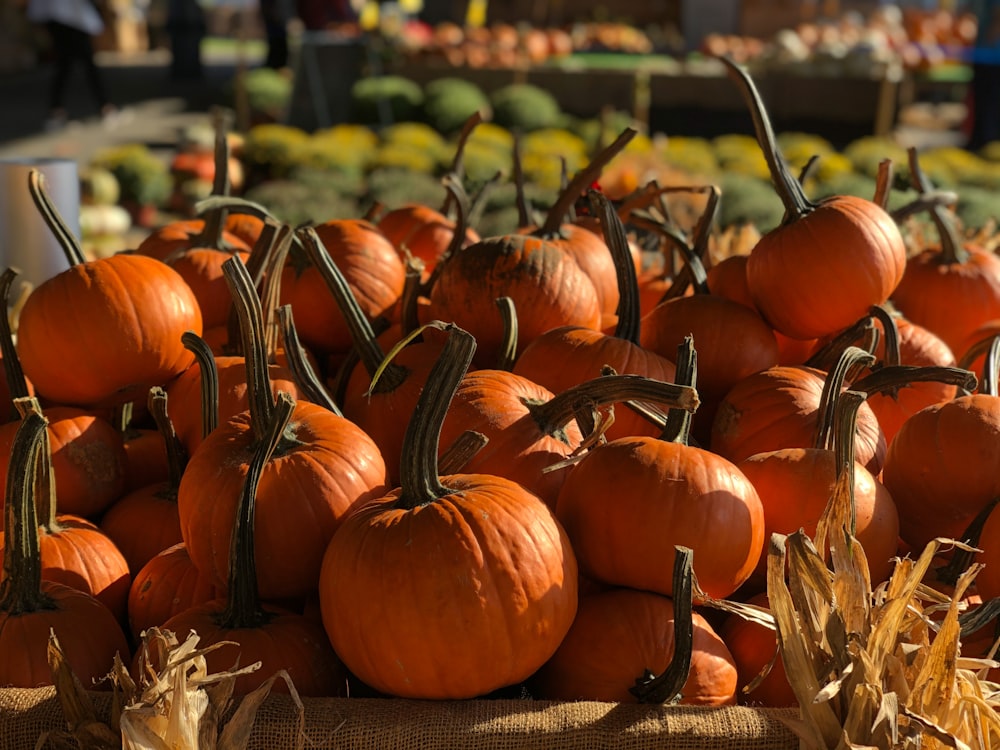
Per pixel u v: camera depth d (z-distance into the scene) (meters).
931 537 1.27
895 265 1.40
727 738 1.00
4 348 1.34
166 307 1.31
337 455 1.13
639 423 1.28
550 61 7.20
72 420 1.30
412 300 1.42
